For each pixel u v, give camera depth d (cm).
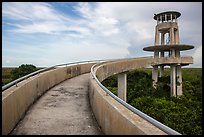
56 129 620
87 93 1144
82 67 2042
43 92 1117
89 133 593
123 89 2627
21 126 636
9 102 577
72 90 1221
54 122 679
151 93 2900
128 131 397
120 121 442
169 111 1834
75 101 964
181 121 1588
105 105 575
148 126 365
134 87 3048
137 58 2800
